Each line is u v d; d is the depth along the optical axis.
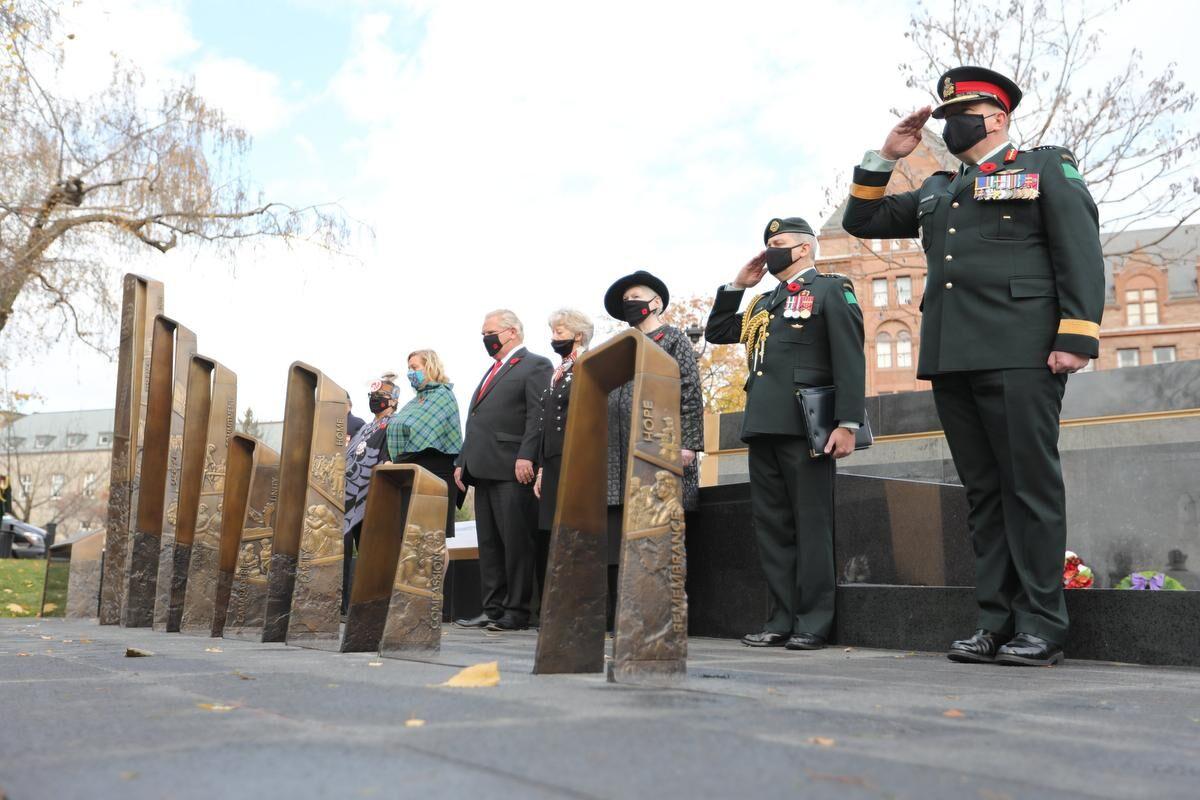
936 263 4.22
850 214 4.65
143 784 1.35
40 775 1.42
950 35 17.62
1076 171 4.00
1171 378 8.23
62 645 4.18
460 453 6.75
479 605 7.78
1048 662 3.76
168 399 5.91
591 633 2.79
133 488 6.19
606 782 1.35
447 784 1.33
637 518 2.61
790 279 5.21
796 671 3.20
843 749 1.65
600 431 2.82
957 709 2.25
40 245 18.92
